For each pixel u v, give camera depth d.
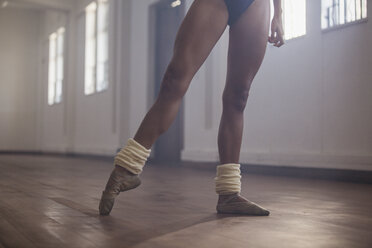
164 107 1.82
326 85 4.89
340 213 2.10
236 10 1.89
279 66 5.57
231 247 1.26
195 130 7.34
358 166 4.38
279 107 5.55
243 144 6.16
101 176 4.88
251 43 1.96
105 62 11.09
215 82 6.83
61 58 14.84
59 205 2.21
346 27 4.67
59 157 12.70
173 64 1.81
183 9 8.42
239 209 1.97
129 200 2.55
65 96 13.65
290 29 5.50
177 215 1.92
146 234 1.44
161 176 5.18
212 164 6.71
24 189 3.18
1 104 16.31
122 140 9.90
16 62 16.48
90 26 12.24
